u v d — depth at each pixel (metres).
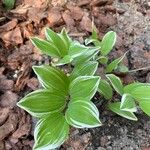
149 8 0.42
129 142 0.32
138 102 0.32
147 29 0.40
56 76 0.31
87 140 0.32
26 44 0.37
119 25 0.40
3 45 0.37
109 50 0.35
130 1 0.43
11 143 0.31
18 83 0.35
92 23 0.38
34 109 0.29
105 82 0.33
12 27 0.38
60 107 0.30
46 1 0.41
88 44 0.37
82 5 0.41
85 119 0.28
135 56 0.38
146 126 0.33
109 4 0.42
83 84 0.30
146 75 0.36
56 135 0.29
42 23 0.39
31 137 0.32
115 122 0.33
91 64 0.32
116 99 0.34
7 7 0.40
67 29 0.39
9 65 0.36
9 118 0.32
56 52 0.32
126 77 0.36
